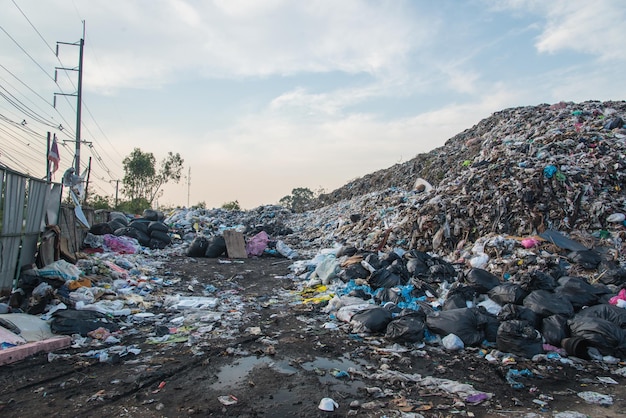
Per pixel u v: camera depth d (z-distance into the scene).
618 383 4.29
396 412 3.60
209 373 4.38
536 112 17.02
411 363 4.79
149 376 4.25
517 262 7.86
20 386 3.98
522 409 3.72
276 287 8.94
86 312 5.78
